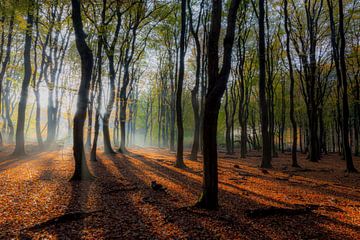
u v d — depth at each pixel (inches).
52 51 901.2
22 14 574.9
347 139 598.5
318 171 600.1
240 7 834.2
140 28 782.5
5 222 202.1
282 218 237.8
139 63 1130.7
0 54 778.2
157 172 479.5
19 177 370.0
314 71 858.8
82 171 372.2
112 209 244.8
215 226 209.6
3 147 839.1
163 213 236.5
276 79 1318.9
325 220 238.7
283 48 973.8
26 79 647.8
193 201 282.7
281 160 908.6
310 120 885.2
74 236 183.2
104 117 772.0
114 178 394.3
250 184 410.9
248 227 211.8
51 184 334.3
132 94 1475.1
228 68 244.4
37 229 191.6
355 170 582.6
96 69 737.6
